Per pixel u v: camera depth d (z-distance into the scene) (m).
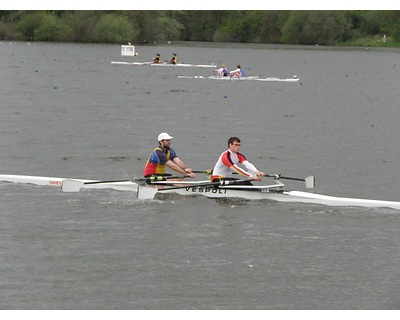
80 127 55.06
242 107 72.62
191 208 31.06
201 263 24.20
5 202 31.22
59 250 25.06
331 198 32.38
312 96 87.69
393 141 51.84
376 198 34.09
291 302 21.45
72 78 105.88
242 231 27.78
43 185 34.84
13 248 25.09
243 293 21.97
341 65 163.25
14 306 20.75
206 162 42.09
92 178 37.25
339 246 26.19
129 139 49.75
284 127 57.91
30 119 58.81
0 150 44.47
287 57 193.88
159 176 33.44
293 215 30.23
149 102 75.06
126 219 29.11
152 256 24.73
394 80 121.75
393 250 25.84
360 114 69.12
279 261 24.53
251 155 44.50
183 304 21.17
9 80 98.06
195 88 94.31
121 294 21.72
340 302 21.50
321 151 46.66
